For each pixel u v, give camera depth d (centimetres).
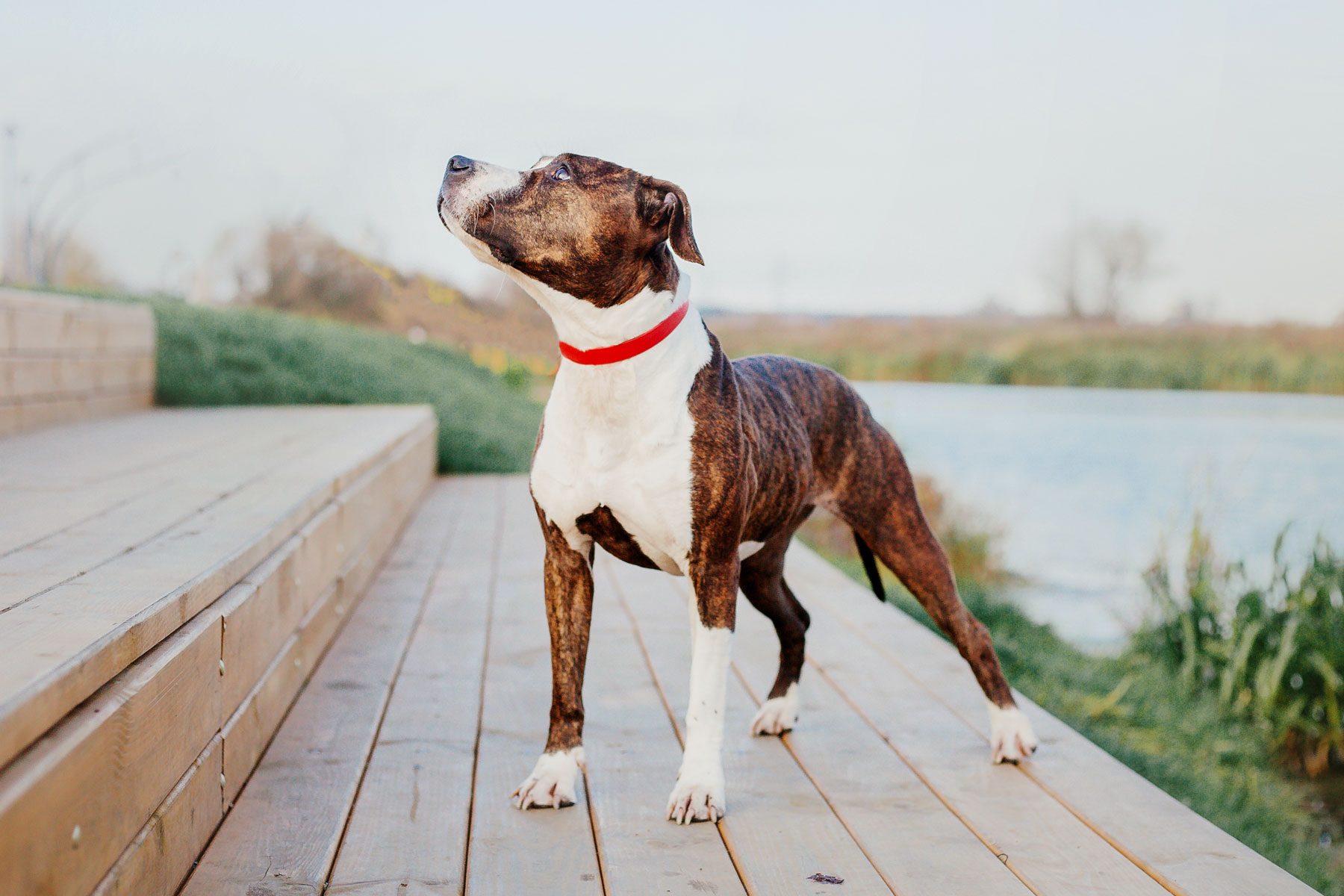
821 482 344
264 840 266
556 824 285
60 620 224
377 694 388
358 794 301
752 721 365
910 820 294
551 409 297
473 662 434
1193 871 265
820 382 346
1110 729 481
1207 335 2883
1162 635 586
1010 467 1142
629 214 276
